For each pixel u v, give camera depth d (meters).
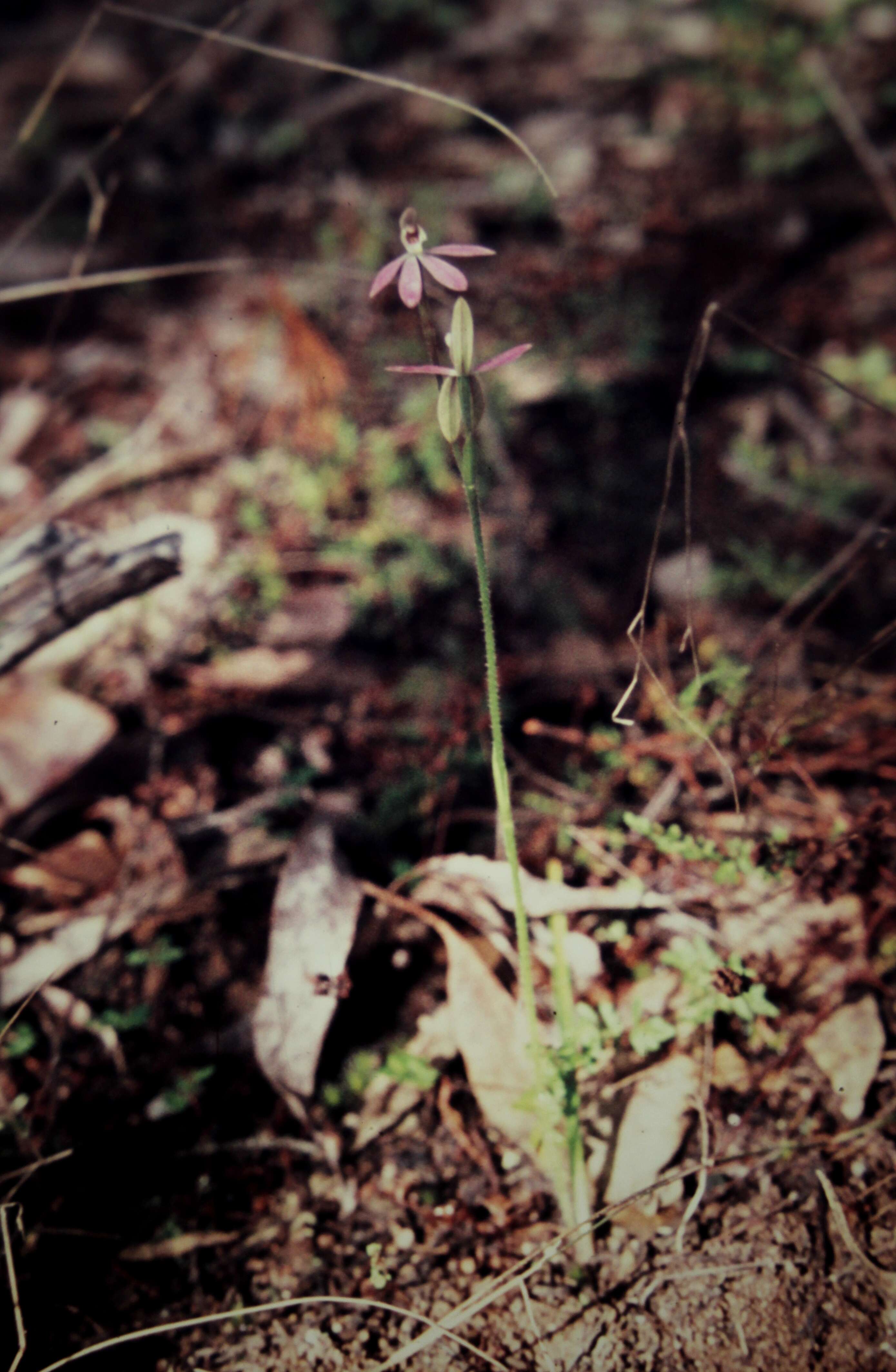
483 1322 0.28
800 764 0.35
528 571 0.41
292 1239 0.29
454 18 0.79
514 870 0.26
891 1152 0.29
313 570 0.41
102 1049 0.32
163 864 0.34
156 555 0.32
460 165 0.63
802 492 0.44
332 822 0.33
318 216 0.58
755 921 0.32
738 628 0.40
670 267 0.53
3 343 0.55
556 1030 0.30
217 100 0.72
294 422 0.46
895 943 0.32
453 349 0.22
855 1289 0.28
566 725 0.37
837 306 0.52
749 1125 0.30
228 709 0.38
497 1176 0.30
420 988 0.32
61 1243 0.29
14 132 0.71
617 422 0.46
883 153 0.61
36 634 0.32
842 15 0.69
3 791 0.35
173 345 0.53
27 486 0.47
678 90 0.68
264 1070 0.30
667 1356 0.27
